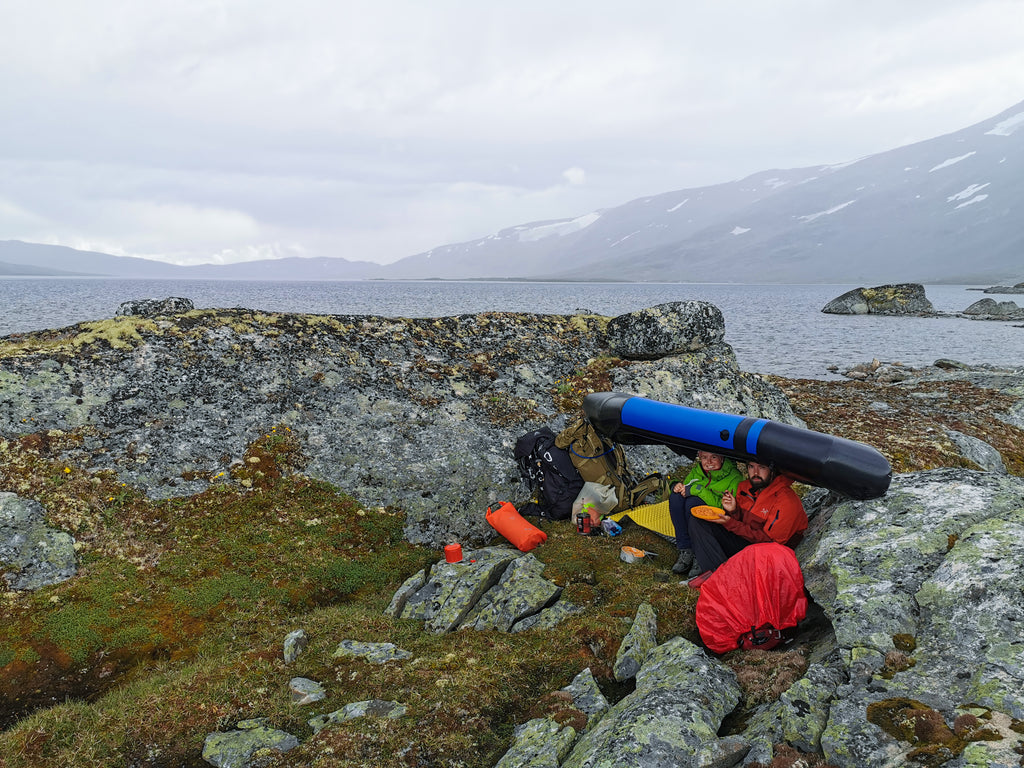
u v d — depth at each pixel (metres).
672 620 7.11
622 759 4.37
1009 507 6.58
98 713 6.22
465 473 11.89
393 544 10.59
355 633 7.64
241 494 10.84
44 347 12.39
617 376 15.16
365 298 152.50
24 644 7.79
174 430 11.52
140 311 15.87
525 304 120.81
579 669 6.49
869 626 5.47
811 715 4.71
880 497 7.15
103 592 8.67
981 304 90.25
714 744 4.56
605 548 9.52
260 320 14.49
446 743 5.43
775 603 6.21
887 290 98.69
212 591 8.96
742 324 78.00
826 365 40.34
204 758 5.52
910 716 4.27
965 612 5.25
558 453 10.93
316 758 5.29
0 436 10.44
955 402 18.27
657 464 12.88
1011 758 3.68
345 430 12.41
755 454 7.59
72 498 9.88
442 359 14.92
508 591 8.09
